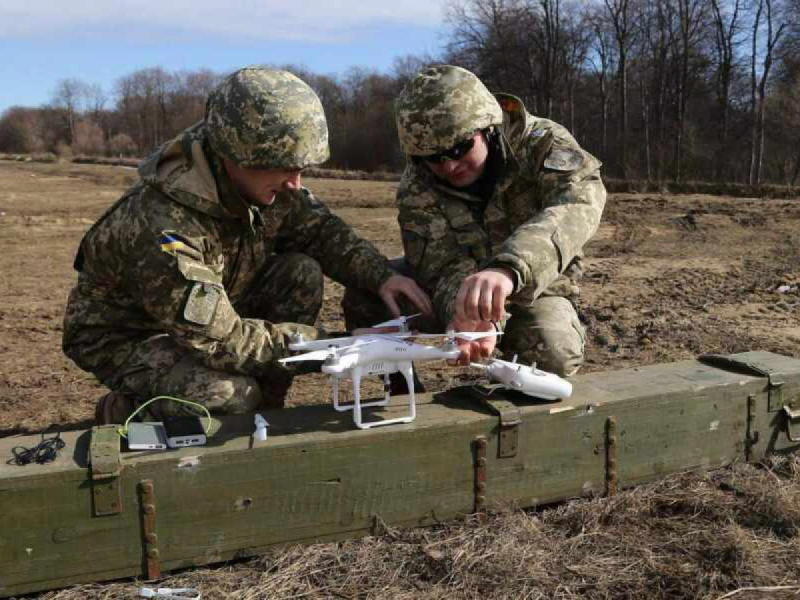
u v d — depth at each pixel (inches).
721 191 868.6
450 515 103.2
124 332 119.7
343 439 96.0
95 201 743.1
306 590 90.8
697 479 115.3
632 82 1374.3
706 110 1322.6
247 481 93.5
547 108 1288.1
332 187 913.5
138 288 107.6
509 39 1284.4
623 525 104.1
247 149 103.5
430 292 135.3
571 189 120.1
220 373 110.3
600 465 110.1
